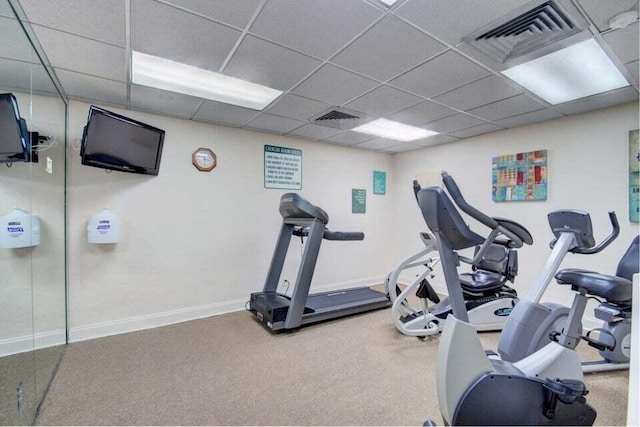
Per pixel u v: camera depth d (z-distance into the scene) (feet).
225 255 11.82
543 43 6.37
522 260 11.82
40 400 6.15
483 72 7.59
